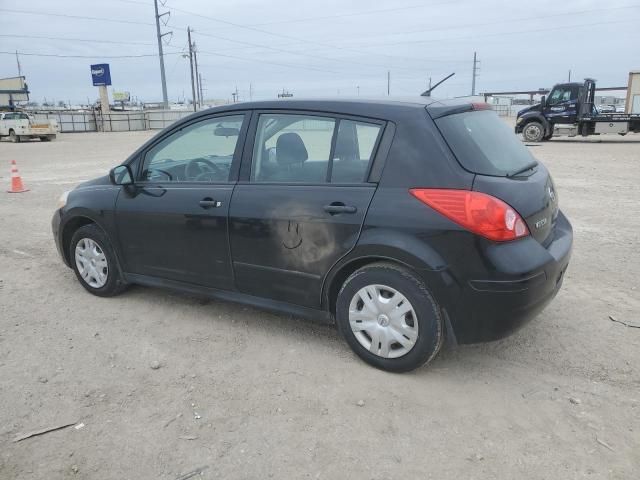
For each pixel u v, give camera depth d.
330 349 3.81
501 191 3.11
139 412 3.09
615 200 9.45
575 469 2.59
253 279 3.85
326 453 2.73
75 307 4.63
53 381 3.42
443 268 3.11
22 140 35.09
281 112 3.76
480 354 3.72
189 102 92.06
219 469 2.62
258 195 3.73
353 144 3.46
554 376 3.43
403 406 3.11
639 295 4.77
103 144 30.83
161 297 4.84
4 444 2.81
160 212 4.18
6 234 7.51
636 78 30.05
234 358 3.71
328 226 3.42
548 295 3.28
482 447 2.76
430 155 3.20
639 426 2.91
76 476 2.58
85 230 4.76
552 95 24.70
